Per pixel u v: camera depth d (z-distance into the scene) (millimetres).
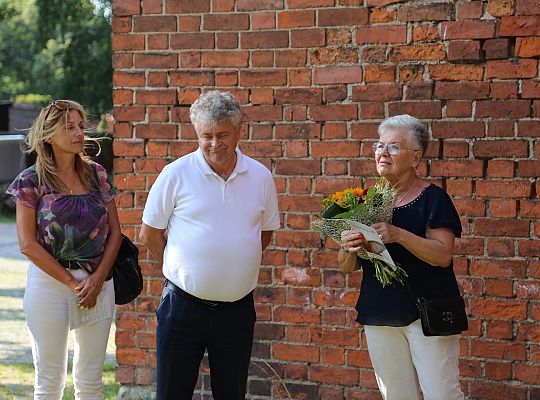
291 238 6043
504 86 5574
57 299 4863
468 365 5719
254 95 6070
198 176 4676
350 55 5867
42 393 4918
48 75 42719
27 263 15719
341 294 5953
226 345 4734
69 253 4828
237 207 4688
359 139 5871
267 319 6121
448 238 4500
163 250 4895
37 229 4836
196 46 6168
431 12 5680
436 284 4523
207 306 4684
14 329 9945
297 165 6012
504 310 5629
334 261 5961
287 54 5988
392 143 4531
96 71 32375
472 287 5688
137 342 6367
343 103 5895
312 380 6047
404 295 4531
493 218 5629
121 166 6352
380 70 5809
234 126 4566
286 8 5969
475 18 5598
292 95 6000
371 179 5855
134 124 6316
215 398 4883
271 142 6055
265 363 6141
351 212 4465
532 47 5500
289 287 6062
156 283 6312
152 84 6266
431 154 5730
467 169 5664
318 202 5973
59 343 4910
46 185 4828
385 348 4641
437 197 4566
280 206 6055
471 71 5633
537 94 5500
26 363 8312
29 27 48188
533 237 5551
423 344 4535
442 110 5699
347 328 5945
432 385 4535
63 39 33906
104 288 5008
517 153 5559
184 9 6168
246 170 4746
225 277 4617
